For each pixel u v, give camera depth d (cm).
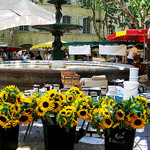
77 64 1379
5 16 892
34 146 434
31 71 886
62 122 366
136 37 1656
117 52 2014
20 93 384
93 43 2322
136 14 2648
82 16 3709
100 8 2569
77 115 372
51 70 878
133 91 589
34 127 548
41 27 1137
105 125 356
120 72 964
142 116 359
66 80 716
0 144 384
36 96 392
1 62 1327
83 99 385
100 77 762
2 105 370
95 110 372
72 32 3672
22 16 901
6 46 2514
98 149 421
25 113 373
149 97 898
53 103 376
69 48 2452
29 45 3597
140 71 1424
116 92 648
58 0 1135
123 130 365
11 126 383
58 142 377
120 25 2616
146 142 477
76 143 446
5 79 921
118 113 355
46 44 2472
